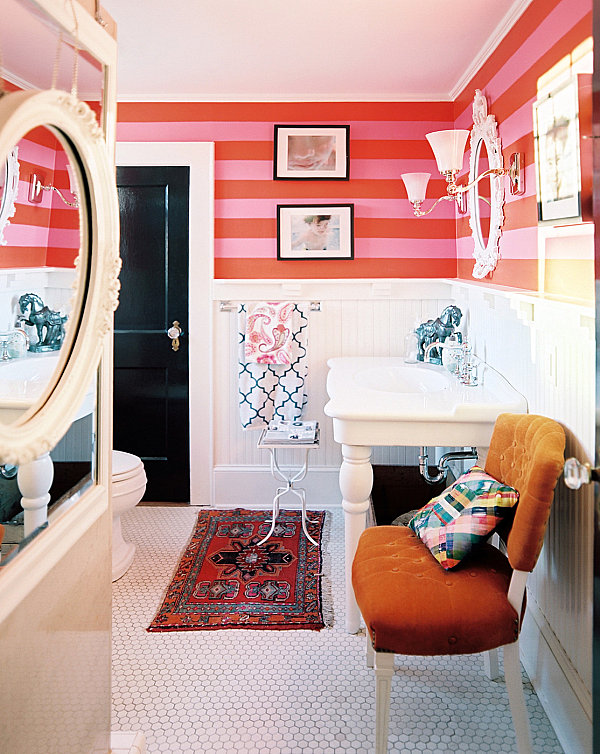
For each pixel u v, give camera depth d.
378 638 1.73
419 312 3.88
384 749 1.77
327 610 2.71
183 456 3.99
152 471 4.01
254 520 3.70
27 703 1.30
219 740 1.96
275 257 3.88
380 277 3.88
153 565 3.13
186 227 3.88
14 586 1.22
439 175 3.83
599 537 1.34
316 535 3.48
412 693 2.20
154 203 3.88
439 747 1.93
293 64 3.25
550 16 2.21
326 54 3.11
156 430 4.00
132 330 3.96
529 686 2.24
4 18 1.10
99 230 1.49
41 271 1.30
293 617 2.66
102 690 1.74
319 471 3.95
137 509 3.92
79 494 1.57
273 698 2.16
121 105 3.83
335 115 3.82
